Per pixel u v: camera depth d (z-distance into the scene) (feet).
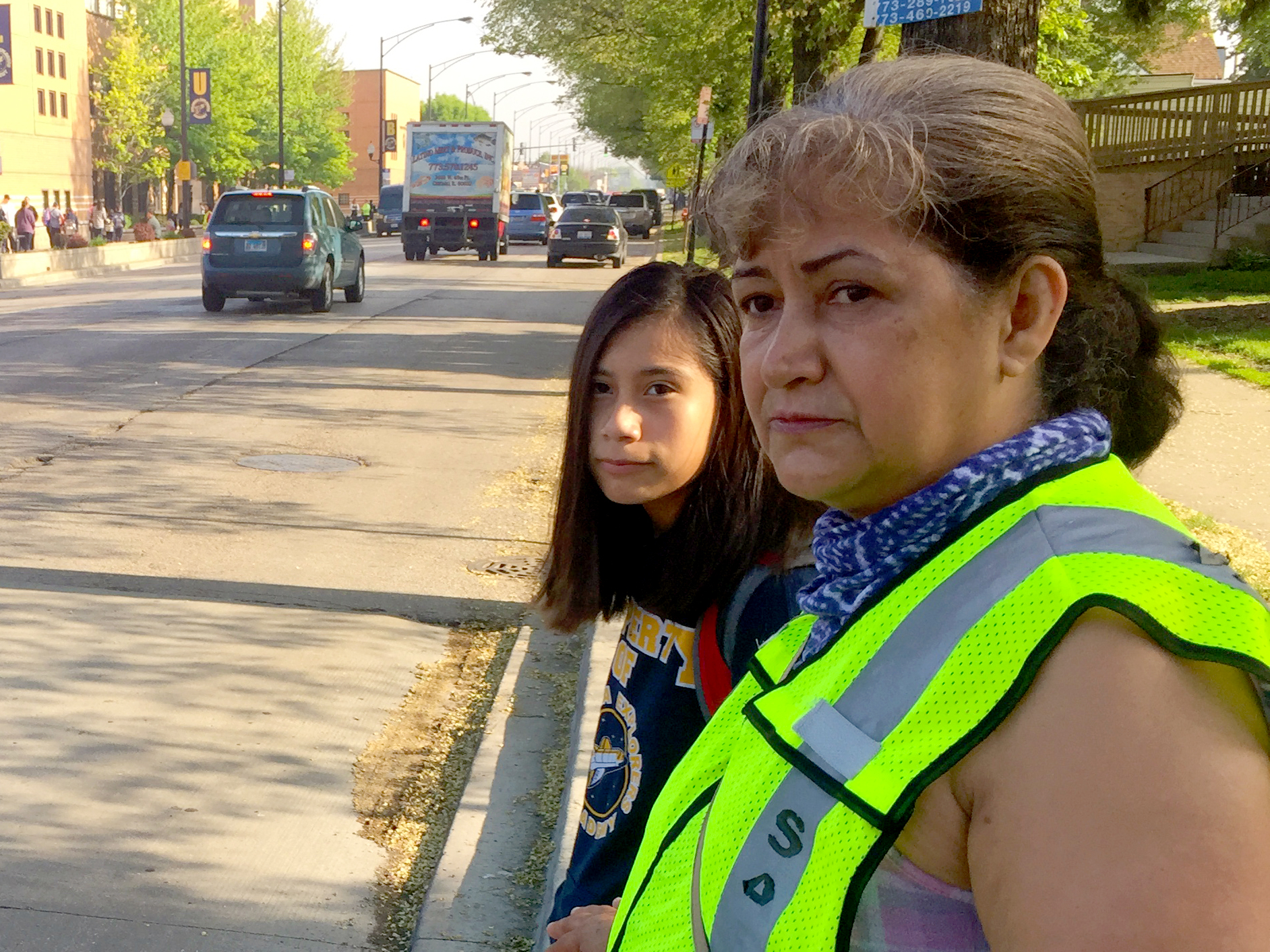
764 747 2.76
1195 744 2.09
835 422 2.75
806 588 2.98
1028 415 2.87
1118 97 76.95
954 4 14.69
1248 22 68.18
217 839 11.46
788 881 2.55
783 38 53.57
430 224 113.70
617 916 3.72
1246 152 71.31
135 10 190.08
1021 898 2.15
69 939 9.73
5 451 28.12
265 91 203.21
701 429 5.40
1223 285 56.39
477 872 10.85
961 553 2.55
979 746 2.28
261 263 59.57
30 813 11.77
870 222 2.66
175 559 20.29
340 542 21.66
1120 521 2.43
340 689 15.26
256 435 30.76
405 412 34.55
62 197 186.70
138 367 41.81
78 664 15.61
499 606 18.69
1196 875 2.01
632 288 5.62
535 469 28.02
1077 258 2.76
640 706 5.54
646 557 5.65
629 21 98.02
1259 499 22.41
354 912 10.40
